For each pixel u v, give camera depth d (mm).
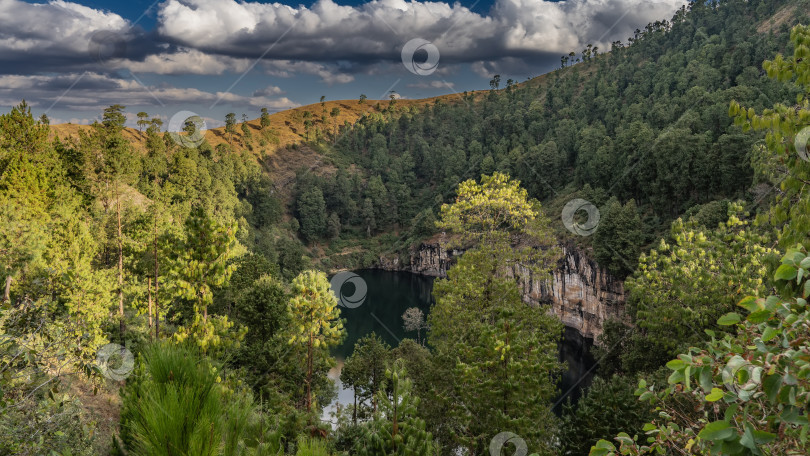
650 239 85375
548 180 145875
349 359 40500
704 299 25562
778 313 3217
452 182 199375
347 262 190750
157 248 43562
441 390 20594
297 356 30359
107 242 53094
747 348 3676
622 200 107500
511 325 16781
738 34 178125
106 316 34438
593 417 18953
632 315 50406
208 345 16812
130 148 69062
